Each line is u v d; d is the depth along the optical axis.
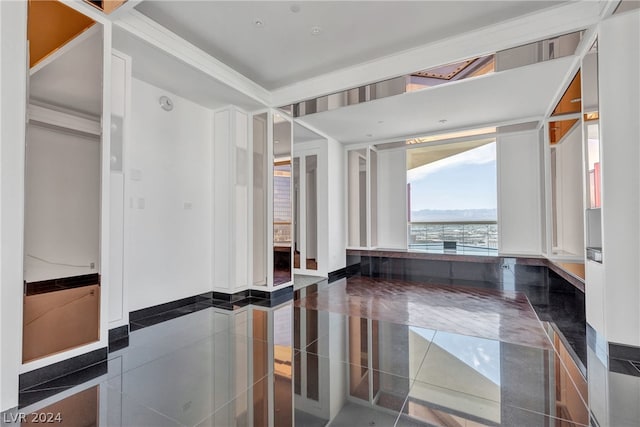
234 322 3.57
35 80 2.20
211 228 4.74
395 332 3.26
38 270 2.19
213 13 2.92
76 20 2.44
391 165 7.30
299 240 7.00
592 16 2.70
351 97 4.28
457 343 2.96
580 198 4.94
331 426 1.75
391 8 2.88
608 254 2.62
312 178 6.81
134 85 3.74
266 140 4.74
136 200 3.73
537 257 5.48
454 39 3.31
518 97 4.52
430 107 4.89
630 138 2.56
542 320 3.67
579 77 3.70
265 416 1.84
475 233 7.07
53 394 2.05
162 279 4.00
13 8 2.08
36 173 2.20
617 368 2.41
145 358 2.61
